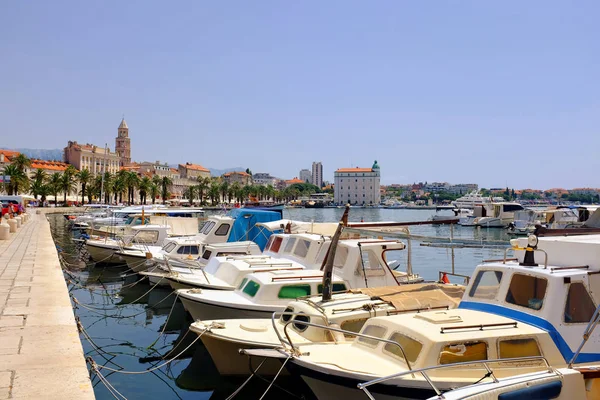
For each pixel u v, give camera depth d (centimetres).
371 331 1003
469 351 866
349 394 890
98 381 1261
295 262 1833
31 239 3797
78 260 3516
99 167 19212
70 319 1276
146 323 1852
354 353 981
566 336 919
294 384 1175
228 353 1191
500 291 1015
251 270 1736
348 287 1533
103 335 1683
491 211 7925
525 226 6328
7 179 8519
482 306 1031
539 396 739
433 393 831
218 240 2620
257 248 2316
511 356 881
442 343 855
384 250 1609
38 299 1522
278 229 2433
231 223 2656
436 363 846
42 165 16450
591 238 1090
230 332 1185
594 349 928
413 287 1366
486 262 1138
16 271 2117
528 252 1030
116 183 13012
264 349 1001
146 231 3209
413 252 3925
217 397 1172
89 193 13075
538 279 963
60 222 7681
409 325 923
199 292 1588
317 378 920
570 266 1015
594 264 984
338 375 887
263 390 1199
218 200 17438
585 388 785
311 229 2119
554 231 1193
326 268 1235
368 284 1564
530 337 898
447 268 3053
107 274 2964
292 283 1475
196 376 1305
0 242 3497
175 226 3594
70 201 13838
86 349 1522
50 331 1159
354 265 1558
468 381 838
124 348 1538
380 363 920
